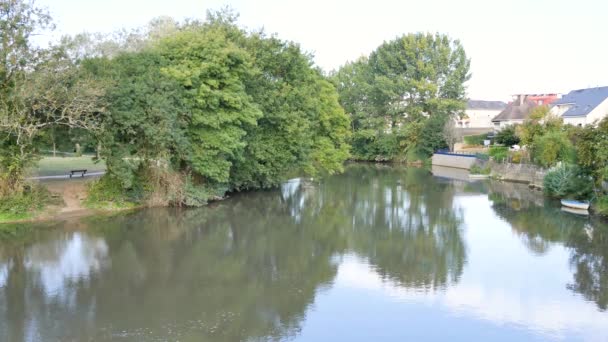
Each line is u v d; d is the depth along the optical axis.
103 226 27.64
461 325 15.62
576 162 34.84
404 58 82.25
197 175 35.34
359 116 83.88
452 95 80.44
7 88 25.84
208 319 15.82
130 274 19.97
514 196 41.84
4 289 17.95
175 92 29.95
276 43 40.69
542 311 16.78
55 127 28.16
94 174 39.31
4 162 26.86
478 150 71.75
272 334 14.78
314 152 45.44
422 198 41.06
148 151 30.20
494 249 24.69
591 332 15.22
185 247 24.25
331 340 14.51
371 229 29.03
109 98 27.94
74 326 15.06
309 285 19.09
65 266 20.72
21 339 14.16
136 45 33.69
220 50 31.62
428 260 22.59
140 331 14.81
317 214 33.62
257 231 28.12
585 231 28.50
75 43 29.72
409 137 81.06
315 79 47.53
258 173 39.53
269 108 37.78
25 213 27.95
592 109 65.44
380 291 18.52
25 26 26.08
